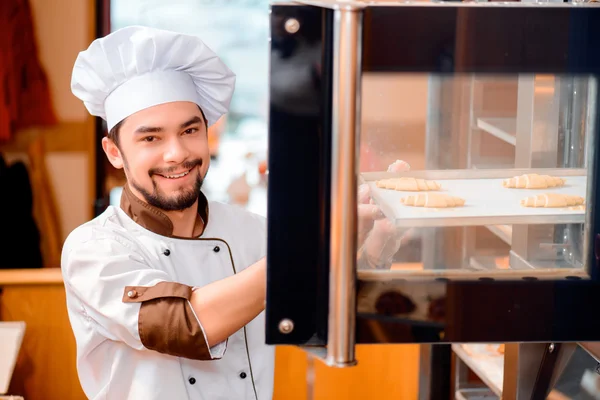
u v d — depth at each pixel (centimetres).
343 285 91
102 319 145
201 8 388
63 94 372
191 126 152
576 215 98
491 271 96
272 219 92
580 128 105
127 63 149
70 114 373
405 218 98
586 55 91
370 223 99
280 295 94
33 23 365
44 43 368
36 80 369
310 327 95
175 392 151
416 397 235
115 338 148
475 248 101
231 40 394
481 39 90
